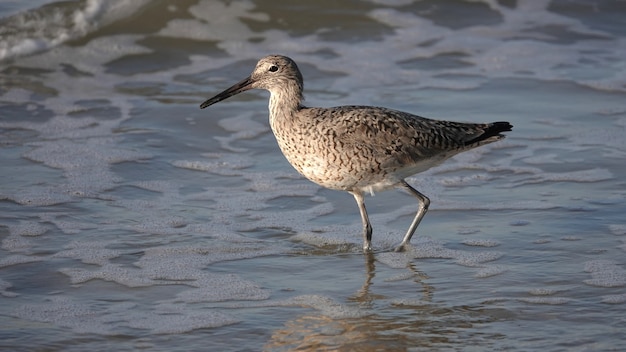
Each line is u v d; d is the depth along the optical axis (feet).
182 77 61.82
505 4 71.26
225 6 68.39
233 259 39.83
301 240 42.01
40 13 65.77
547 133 53.72
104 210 44.55
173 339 33.01
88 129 54.13
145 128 54.44
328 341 32.96
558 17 70.49
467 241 41.57
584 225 42.70
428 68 63.16
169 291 36.78
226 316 34.76
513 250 40.52
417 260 39.93
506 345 32.63
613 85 60.49
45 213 43.88
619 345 32.50
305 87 59.82
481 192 46.83
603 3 71.10
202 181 48.34
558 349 32.30
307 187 47.96
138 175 48.70
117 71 62.39
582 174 48.55
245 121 55.98
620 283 37.19
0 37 64.13
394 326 34.06
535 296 36.32
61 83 60.54
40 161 49.73
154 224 43.19
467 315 34.86
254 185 48.03
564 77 61.72
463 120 55.01
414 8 70.44
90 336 33.12
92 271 38.37
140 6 67.10
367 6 69.87
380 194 47.16
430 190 47.19
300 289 37.17
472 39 67.26
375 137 40.27
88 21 65.87
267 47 65.51
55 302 35.65
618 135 53.36
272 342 32.94
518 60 64.39
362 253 40.78
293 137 41.24
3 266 38.55
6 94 58.54
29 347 32.22
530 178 48.29
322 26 68.03
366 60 64.08
